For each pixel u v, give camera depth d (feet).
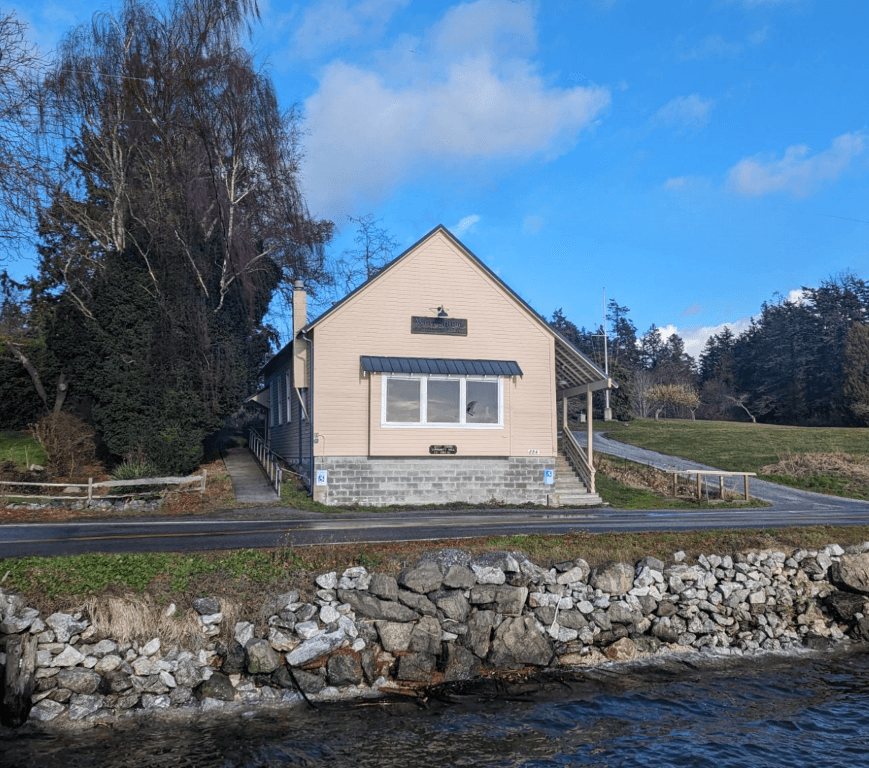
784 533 56.59
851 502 95.86
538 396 89.56
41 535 53.83
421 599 42.24
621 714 37.04
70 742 32.53
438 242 87.76
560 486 91.81
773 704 38.78
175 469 87.71
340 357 83.56
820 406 254.06
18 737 32.89
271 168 109.91
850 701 39.32
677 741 34.06
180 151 104.94
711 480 111.75
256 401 125.18
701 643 47.03
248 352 114.93
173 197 104.88
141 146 102.47
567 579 46.34
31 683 34.68
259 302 123.54
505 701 38.32
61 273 109.19
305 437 89.04
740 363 317.63
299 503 78.95
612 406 208.33
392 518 68.69
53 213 100.94
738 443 149.07
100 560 41.75
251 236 114.93
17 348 105.40
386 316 85.40
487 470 86.69
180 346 89.20
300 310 98.63
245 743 32.76
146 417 86.89
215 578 41.24
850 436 155.53
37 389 106.83
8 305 111.55
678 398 250.98
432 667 40.60
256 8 104.99
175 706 35.88
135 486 81.00
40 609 36.96
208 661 37.91
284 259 128.98
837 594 51.26
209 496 80.23
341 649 39.68
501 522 64.49
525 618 43.75
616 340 386.52
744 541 54.19
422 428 84.58
